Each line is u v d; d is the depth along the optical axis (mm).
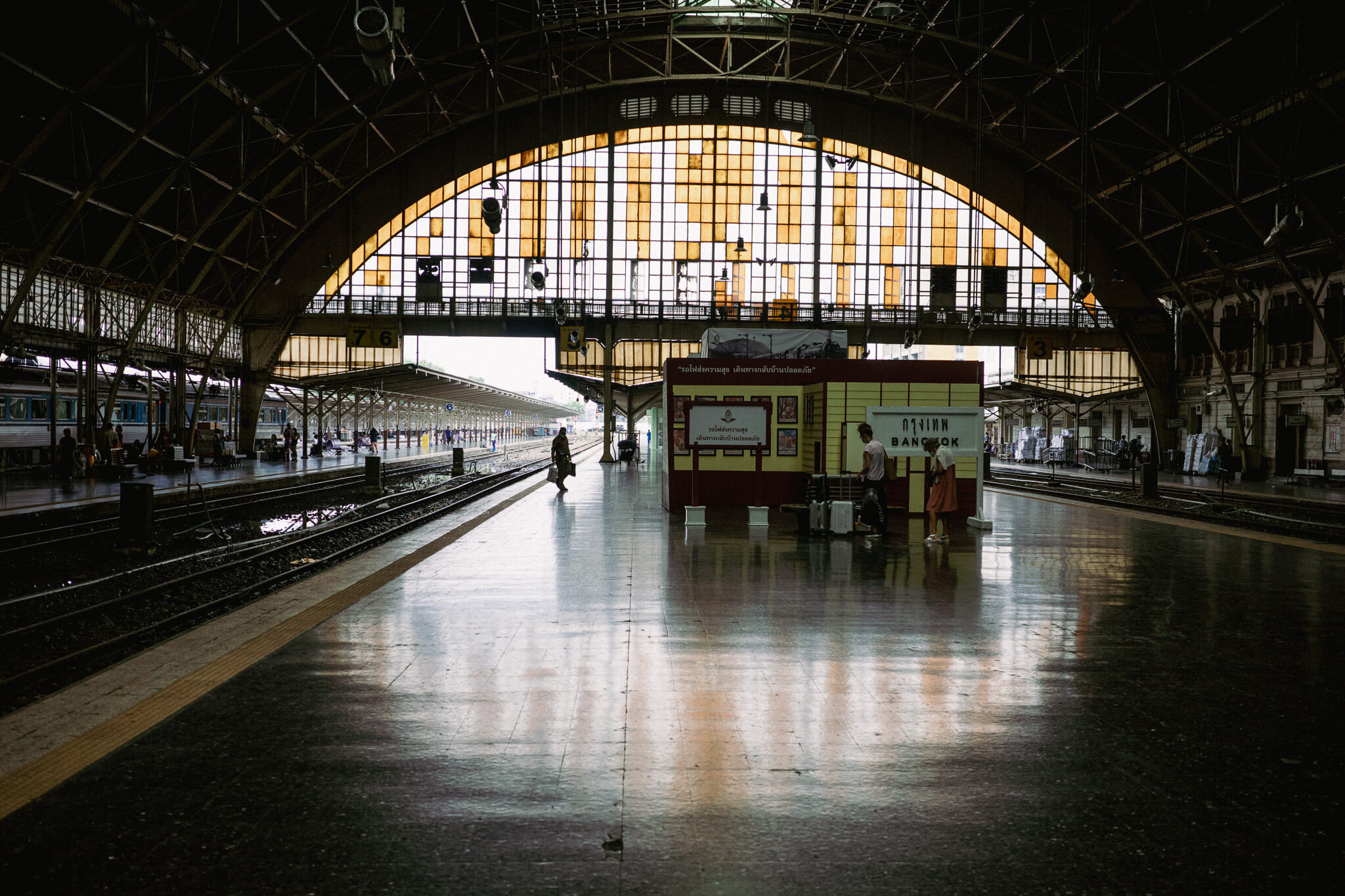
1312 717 5195
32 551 14586
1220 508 21250
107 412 30469
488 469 41938
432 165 43312
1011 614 8086
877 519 14508
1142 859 3465
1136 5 27812
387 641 6883
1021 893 3205
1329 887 3270
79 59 23750
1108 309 44562
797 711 5199
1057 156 41594
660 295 44219
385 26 15227
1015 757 4512
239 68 29375
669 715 5098
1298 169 31484
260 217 38594
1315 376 35188
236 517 20953
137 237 32250
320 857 3400
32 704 5195
